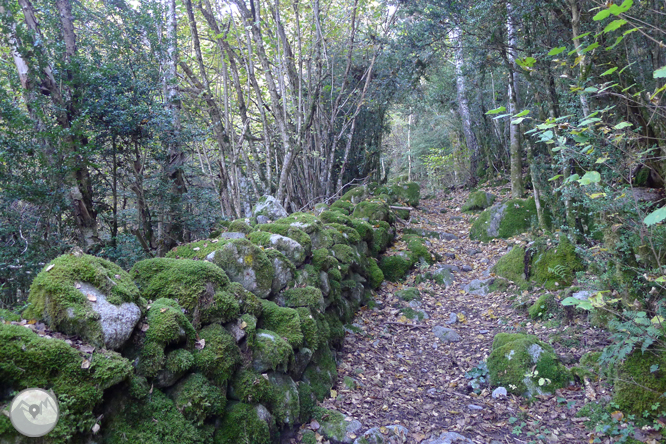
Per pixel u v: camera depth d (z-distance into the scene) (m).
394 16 9.79
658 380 3.06
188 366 2.42
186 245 3.83
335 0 10.76
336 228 6.58
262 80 10.53
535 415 3.47
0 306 3.59
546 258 5.79
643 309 3.24
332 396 3.76
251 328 3.04
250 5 8.41
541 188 7.08
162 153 6.07
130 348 2.29
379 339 5.19
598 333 4.28
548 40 6.01
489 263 7.51
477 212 11.18
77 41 5.92
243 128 7.47
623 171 3.48
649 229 3.21
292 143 8.08
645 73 4.62
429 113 18.61
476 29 7.02
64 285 2.11
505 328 5.17
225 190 7.26
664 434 2.86
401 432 3.29
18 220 4.17
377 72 10.68
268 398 2.91
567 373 3.78
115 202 5.77
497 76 11.56
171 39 6.49
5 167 4.01
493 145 14.74
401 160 26.00
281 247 4.46
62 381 1.80
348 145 10.84
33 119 4.50
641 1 4.25
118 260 4.74
